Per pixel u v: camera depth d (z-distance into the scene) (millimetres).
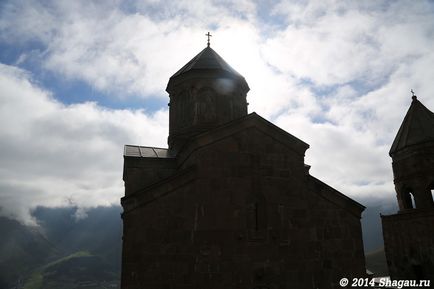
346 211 12992
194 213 10742
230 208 11031
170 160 15234
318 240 12234
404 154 21312
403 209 21328
